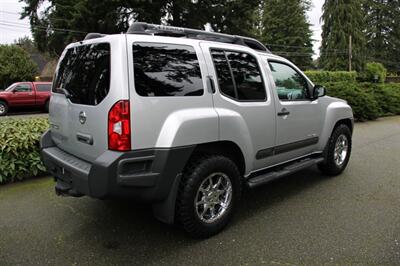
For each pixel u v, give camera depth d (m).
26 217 3.92
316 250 3.21
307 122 4.70
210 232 3.44
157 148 3.00
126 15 25.75
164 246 3.30
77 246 3.29
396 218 3.88
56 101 3.74
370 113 12.91
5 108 17.19
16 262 3.02
